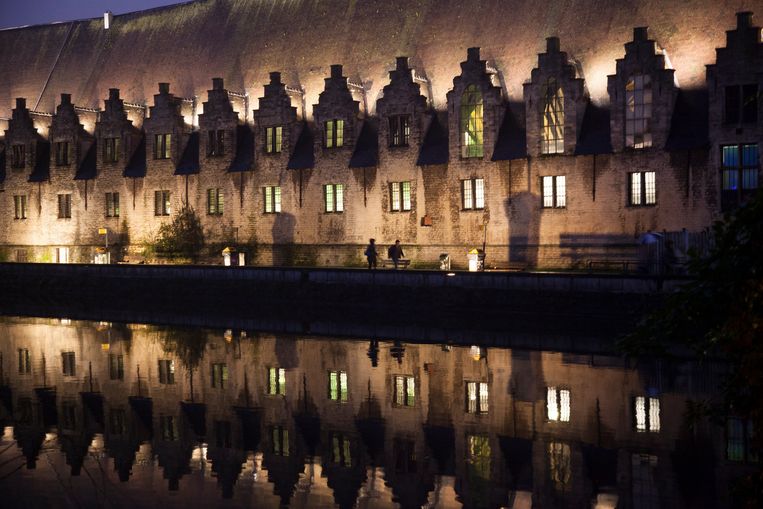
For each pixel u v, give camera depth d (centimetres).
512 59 5597
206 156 6488
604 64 5231
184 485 2003
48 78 8050
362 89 6091
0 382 3161
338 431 2431
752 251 980
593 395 2697
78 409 2748
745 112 4544
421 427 2438
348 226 5859
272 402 2778
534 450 2180
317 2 6825
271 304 5003
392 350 3588
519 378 2973
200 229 6512
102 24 8100
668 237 4422
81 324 4672
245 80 6794
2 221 7581
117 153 6931
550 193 5134
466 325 4241
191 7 7612
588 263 4916
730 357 1005
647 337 1058
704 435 2244
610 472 1984
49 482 2039
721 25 4947
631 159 4844
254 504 1875
